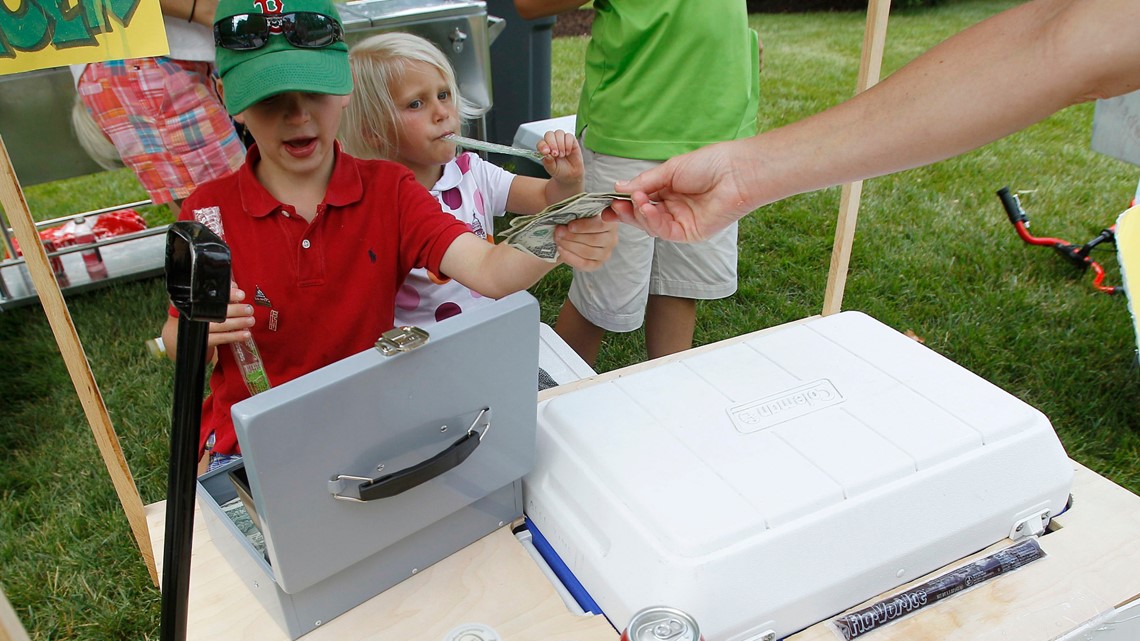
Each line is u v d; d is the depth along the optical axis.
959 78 0.85
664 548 0.87
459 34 2.30
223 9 1.19
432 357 0.82
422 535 0.96
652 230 1.06
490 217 1.83
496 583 0.97
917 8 8.02
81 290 3.01
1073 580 0.99
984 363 2.56
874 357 1.19
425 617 0.93
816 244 3.35
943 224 3.51
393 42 1.59
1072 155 4.35
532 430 0.98
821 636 0.92
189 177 2.49
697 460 0.98
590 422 1.05
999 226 3.47
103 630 1.72
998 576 1.00
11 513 2.02
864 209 3.68
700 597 0.85
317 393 0.74
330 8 1.25
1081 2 0.78
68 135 2.45
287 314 1.31
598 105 1.90
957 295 2.95
